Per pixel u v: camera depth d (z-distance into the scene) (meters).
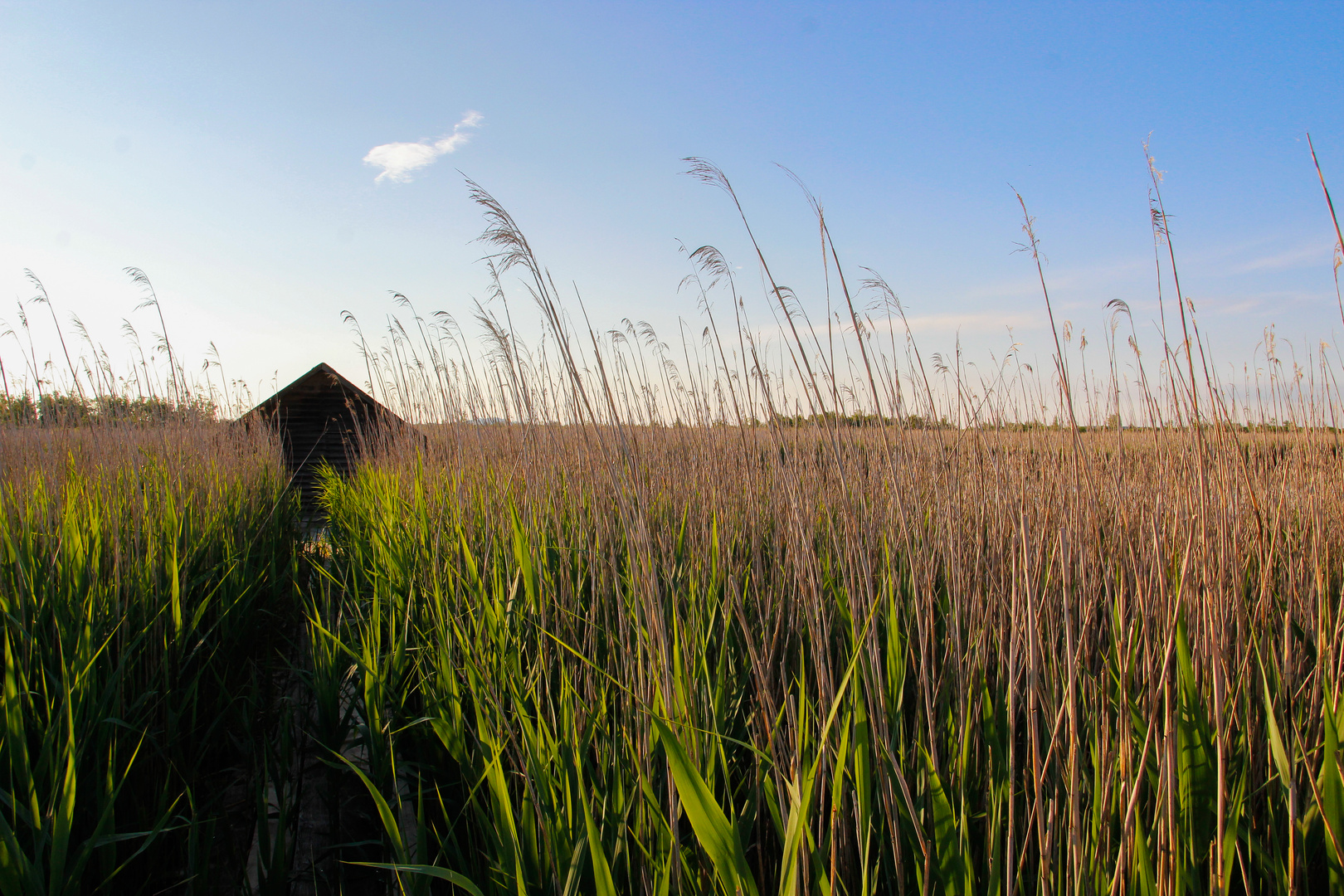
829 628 2.48
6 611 2.90
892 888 1.79
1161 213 1.88
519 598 3.54
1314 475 3.69
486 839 2.10
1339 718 1.86
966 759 1.90
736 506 3.95
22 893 1.87
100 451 6.60
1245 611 2.25
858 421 3.32
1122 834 1.53
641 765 1.97
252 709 3.74
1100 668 2.29
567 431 4.32
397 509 6.05
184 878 2.65
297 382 16.52
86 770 2.63
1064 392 2.22
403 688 3.49
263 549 6.36
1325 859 1.87
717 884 1.62
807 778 1.46
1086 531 2.49
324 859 2.80
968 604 2.51
